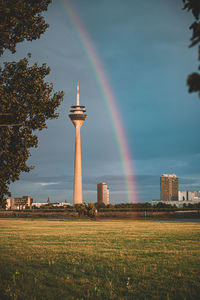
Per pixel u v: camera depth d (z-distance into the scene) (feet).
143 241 108.37
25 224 245.24
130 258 70.28
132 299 38.27
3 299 38.27
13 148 58.70
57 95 61.67
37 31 59.11
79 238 120.88
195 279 48.55
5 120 57.41
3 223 264.93
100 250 84.69
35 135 58.75
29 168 60.70
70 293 40.91
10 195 59.16
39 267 58.95
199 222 268.00
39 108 58.44
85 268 58.03
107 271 55.42
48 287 43.78
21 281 46.78
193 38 18.56
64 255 75.10
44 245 96.89
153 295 39.70
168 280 48.03
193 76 15.46
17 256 73.20
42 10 59.52
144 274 52.65
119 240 112.27
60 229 179.93
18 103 55.98
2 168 57.62
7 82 59.77
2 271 54.19
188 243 101.76
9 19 49.75
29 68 60.54
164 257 71.72
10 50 58.44
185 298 37.50
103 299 38.27
